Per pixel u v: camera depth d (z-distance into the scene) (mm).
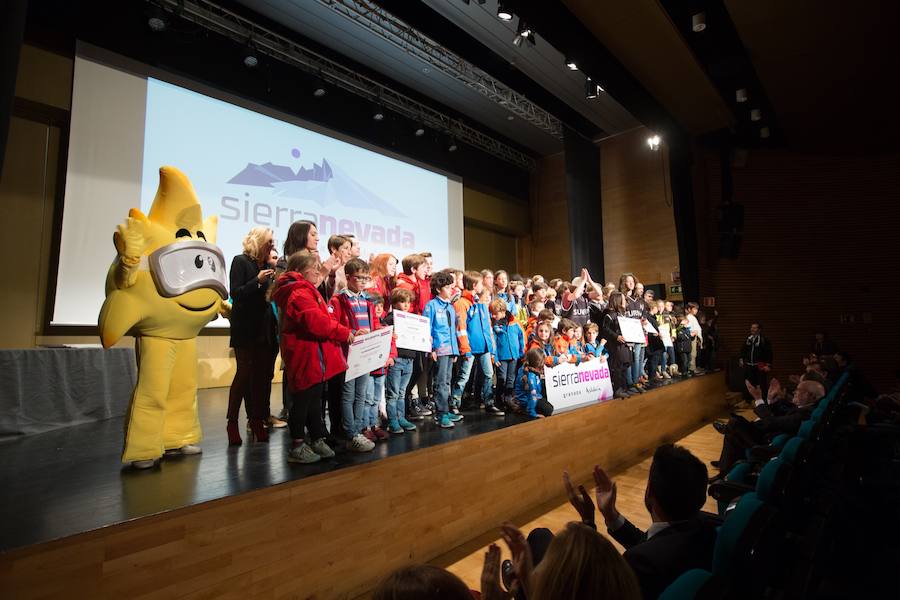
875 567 2188
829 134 9359
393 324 3209
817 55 6859
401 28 6656
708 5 5918
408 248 8438
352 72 7344
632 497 3709
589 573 755
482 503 3043
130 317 2229
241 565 1875
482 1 5516
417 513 2611
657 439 5484
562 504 3543
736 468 2459
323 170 7312
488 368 4113
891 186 9836
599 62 6672
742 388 8398
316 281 2641
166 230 2477
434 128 8859
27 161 5215
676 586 795
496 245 11125
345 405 2721
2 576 1354
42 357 3541
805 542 1422
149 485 2010
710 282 9922
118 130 5500
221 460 2447
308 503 2119
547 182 11359
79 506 1751
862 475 3336
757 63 7047
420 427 3396
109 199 5402
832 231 9961
